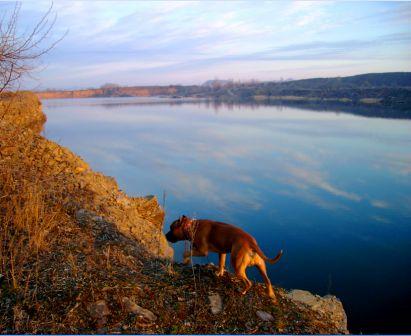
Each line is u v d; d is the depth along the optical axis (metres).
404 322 11.84
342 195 26.17
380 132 60.94
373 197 25.77
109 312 5.24
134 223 10.07
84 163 12.12
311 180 30.33
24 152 10.24
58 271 5.95
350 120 81.81
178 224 7.26
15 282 5.50
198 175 31.30
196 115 103.12
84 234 7.61
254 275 14.81
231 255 6.24
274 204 23.91
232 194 25.78
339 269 15.43
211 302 5.91
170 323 5.36
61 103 185.12
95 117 93.12
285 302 6.61
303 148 46.41
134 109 130.50
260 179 30.44
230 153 42.91
